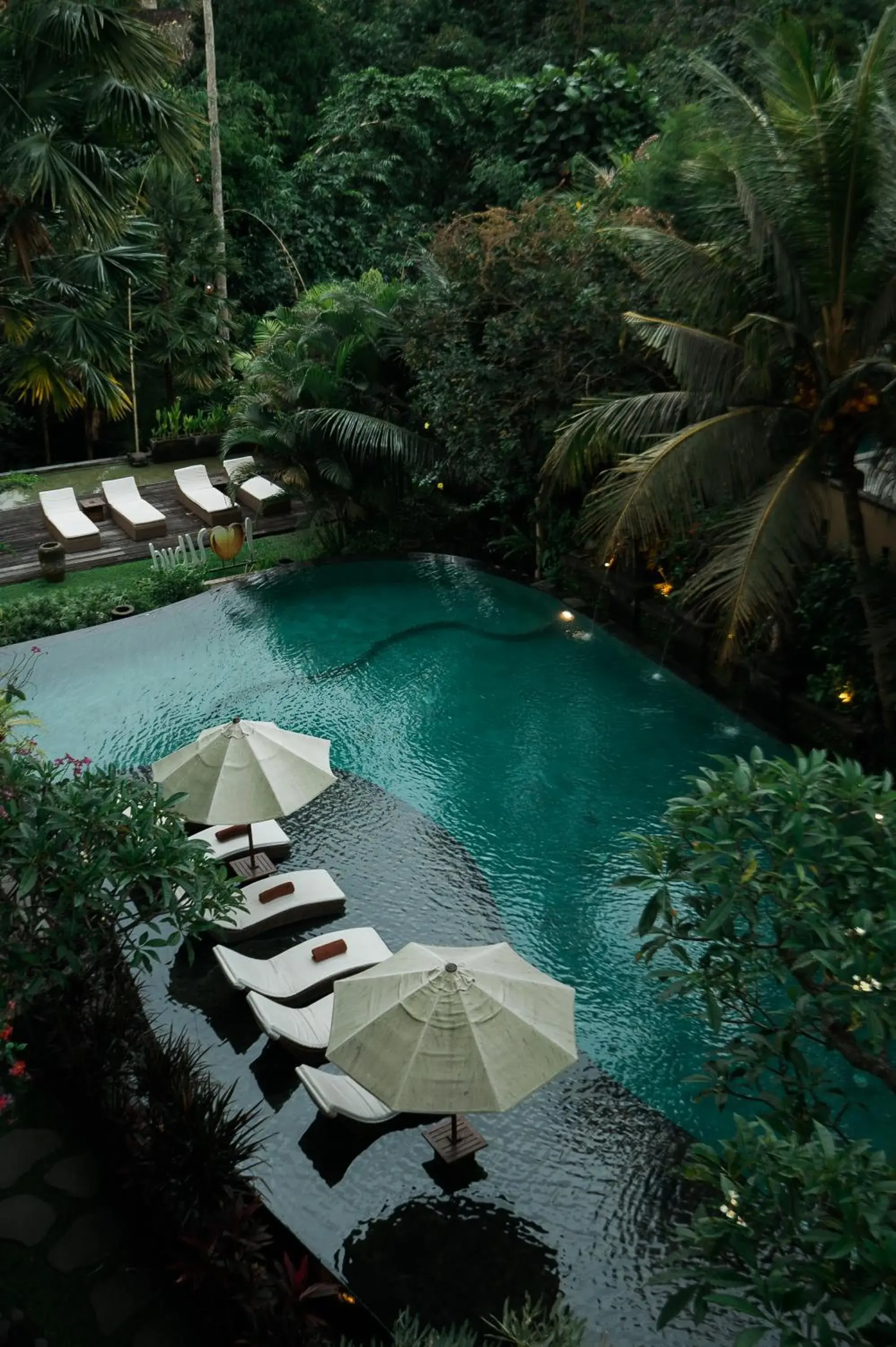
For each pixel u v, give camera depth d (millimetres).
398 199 27281
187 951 9562
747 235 10969
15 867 6898
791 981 6066
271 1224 7047
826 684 12695
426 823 11555
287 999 8867
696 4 25062
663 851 5957
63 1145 7492
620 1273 6887
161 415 23562
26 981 6766
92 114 12820
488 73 27516
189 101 25453
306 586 16938
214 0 27609
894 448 11141
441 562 17516
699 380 11430
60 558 17453
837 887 5539
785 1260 4277
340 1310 6551
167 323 22234
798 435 11422
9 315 14633
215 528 17922
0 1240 6820
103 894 6910
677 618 14508
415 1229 7148
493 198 25250
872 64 9398
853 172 9750
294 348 18984
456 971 7094
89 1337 6277
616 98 23234
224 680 14414
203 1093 7309
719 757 6078
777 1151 4441
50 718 13477
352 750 12883
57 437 25281
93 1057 7711
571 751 12812
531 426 15898
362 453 17328
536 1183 7496
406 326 17172
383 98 26000
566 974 9531
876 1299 3840
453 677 14469
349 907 10250
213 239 22672
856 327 10625
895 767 11836
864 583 11562
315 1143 7758
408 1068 6699
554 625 15828
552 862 10953
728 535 11570
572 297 14539
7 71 12531
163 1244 6789
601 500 11977
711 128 12555
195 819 9664
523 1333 5828
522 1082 6715
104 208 13273
